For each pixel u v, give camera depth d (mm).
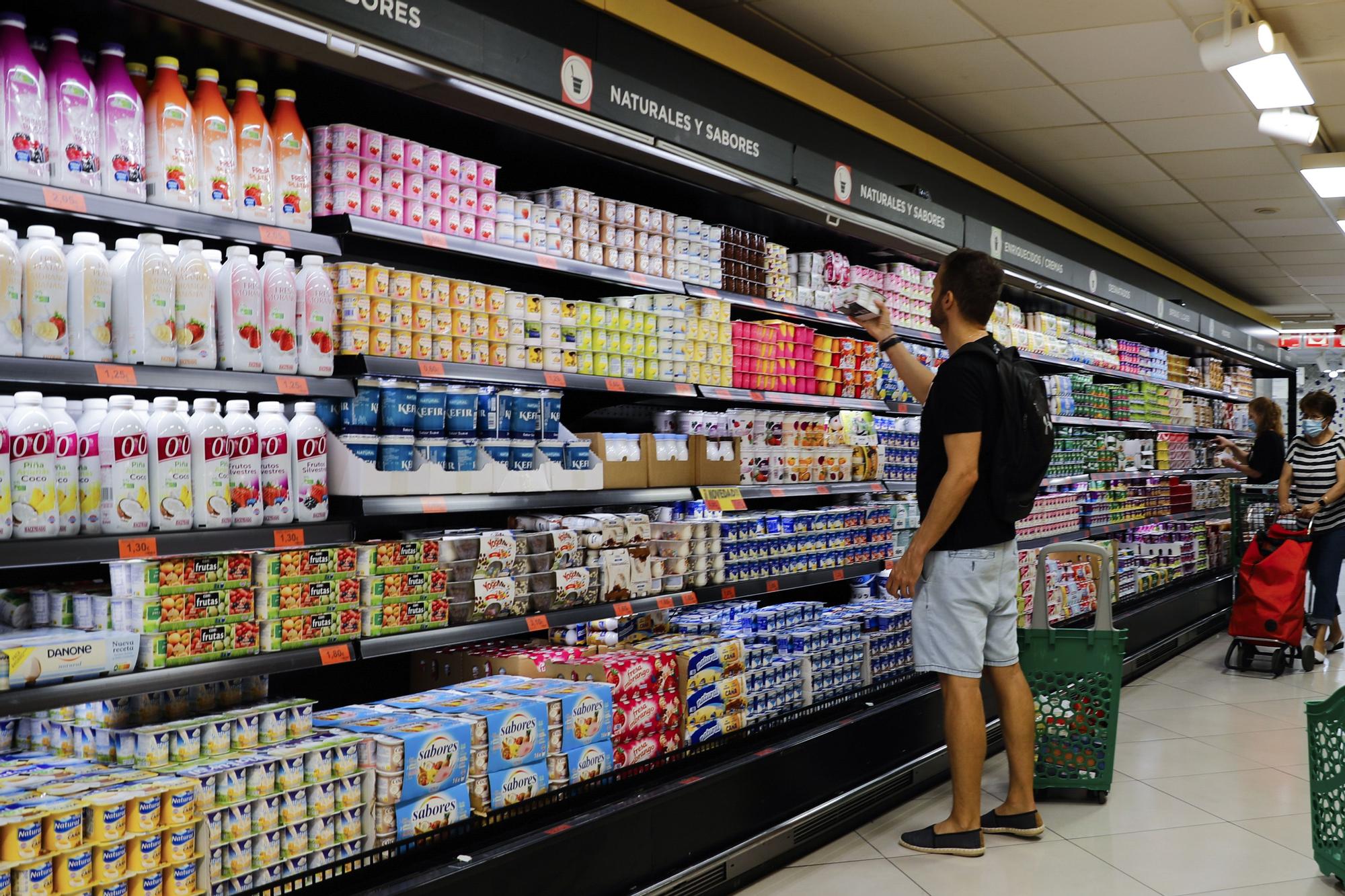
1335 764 3340
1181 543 8039
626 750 3135
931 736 4520
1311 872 3459
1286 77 4273
